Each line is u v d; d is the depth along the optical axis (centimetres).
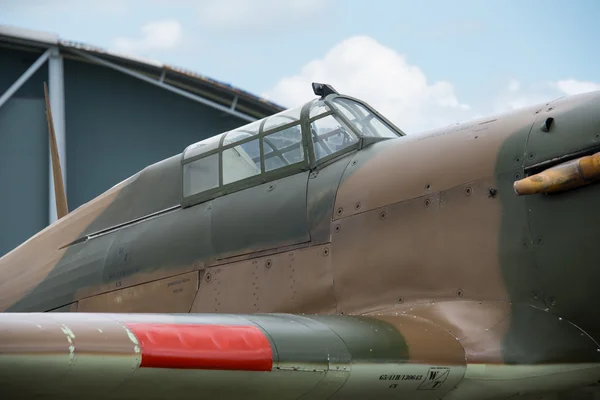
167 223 1489
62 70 4469
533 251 1045
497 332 1024
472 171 1112
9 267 1825
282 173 1333
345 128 1305
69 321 783
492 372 995
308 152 1309
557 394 1066
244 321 916
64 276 1678
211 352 824
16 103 4462
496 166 1092
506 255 1063
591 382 1052
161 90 4709
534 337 1014
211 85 4534
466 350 1002
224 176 1416
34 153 4478
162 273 1456
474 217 1096
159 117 4700
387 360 934
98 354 760
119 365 772
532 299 1046
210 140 1486
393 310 1134
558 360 1007
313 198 1264
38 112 4481
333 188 1251
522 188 1008
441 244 1116
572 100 1090
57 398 759
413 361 952
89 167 4584
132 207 1605
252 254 1319
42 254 1770
